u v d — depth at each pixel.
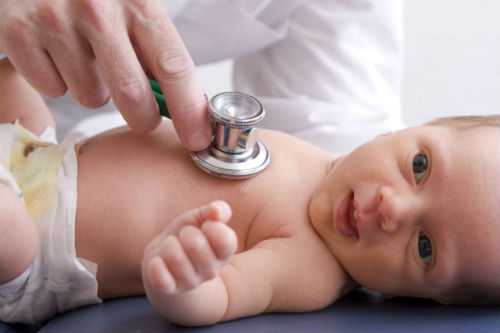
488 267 0.82
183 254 0.61
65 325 0.74
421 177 0.85
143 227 0.82
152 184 0.84
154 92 0.80
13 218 0.69
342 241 0.86
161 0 1.15
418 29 1.92
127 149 0.86
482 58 1.92
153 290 0.66
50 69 0.77
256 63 1.46
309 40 1.38
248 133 0.82
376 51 1.42
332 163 0.97
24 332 0.82
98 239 0.81
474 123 0.94
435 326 0.73
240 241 0.86
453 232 0.82
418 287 0.85
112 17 0.73
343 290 0.89
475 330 0.71
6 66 0.90
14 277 0.74
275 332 0.70
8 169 0.79
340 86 1.38
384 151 0.88
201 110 0.77
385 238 0.84
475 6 1.90
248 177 0.86
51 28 0.74
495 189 0.82
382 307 0.84
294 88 1.39
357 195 0.85
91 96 0.78
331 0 1.38
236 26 1.28
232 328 0.72
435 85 1.94
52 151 0.84
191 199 0.84
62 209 0.79
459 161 0.84
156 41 0.75
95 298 0.81
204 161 0.84
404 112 1.96
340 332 0.70
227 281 0.75
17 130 0.84
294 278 0.82
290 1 1.32
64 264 0.78
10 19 0.74
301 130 1.33
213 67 1.90
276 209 0.87
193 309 0.70
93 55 0.76
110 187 0.83
